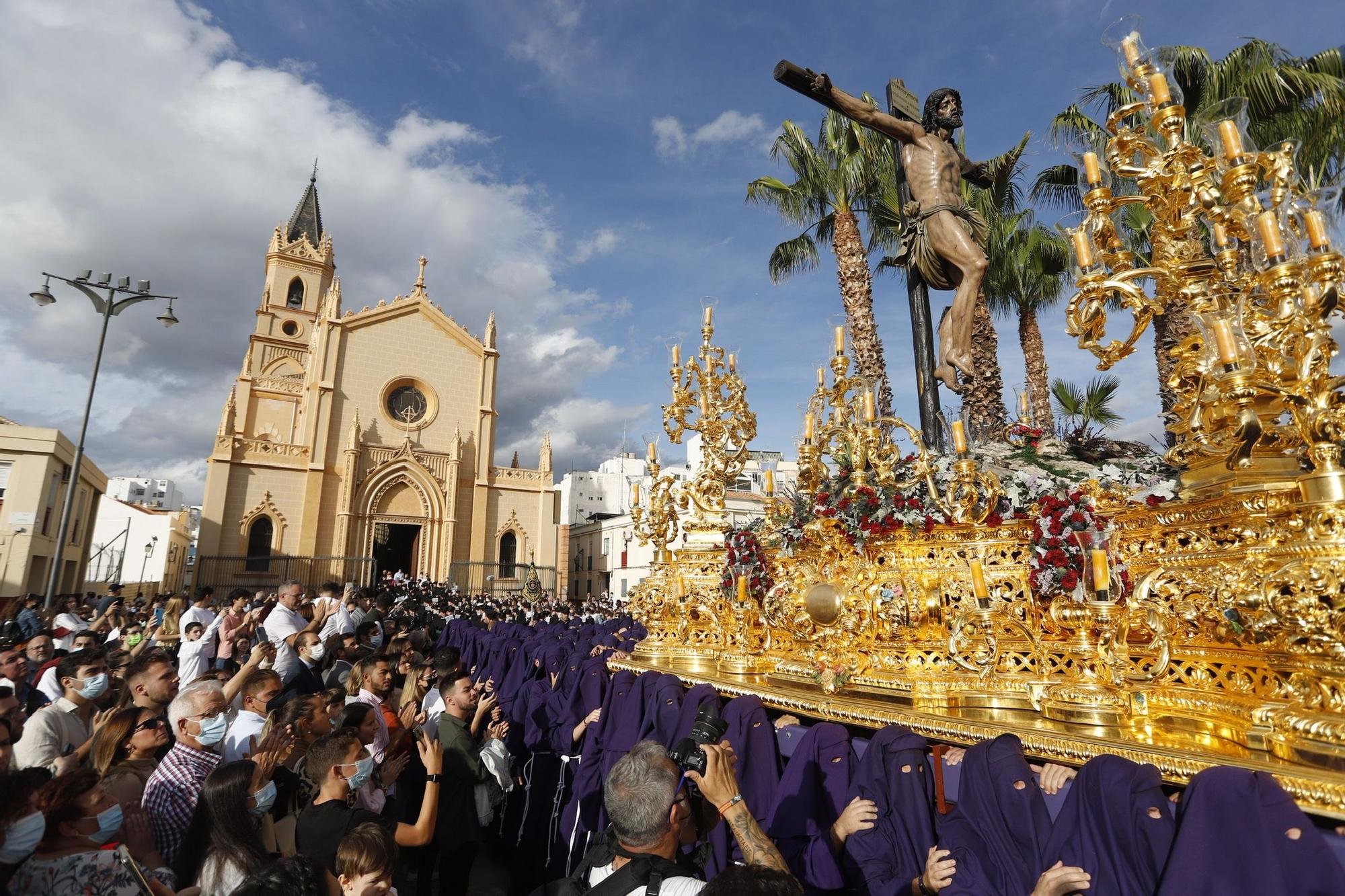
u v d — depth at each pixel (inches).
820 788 141.2
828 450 236.2
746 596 245.3
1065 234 144.8
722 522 307.6
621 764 100.3
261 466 1460.4
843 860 126.8
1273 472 118.8
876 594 175.8
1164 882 86.1
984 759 114.0
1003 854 106.5
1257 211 122.6
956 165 285.1
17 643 392.2
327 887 96.9
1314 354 106.3
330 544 1485.0
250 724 191.8
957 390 263.7
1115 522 145.8
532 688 287.1
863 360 477.4
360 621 527.5
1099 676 140.8
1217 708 122.3
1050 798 116.0
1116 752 114.3
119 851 112.2
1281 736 103.2
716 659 265.6
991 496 165.5
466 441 1679.4
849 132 524.4
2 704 186.1
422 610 888.9
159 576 1932.8
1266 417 122.9
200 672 331.3
